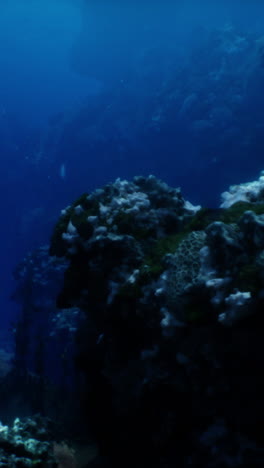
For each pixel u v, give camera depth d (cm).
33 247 2975
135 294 309
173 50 2833
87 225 362
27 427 392
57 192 2977
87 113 2945
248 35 2392
